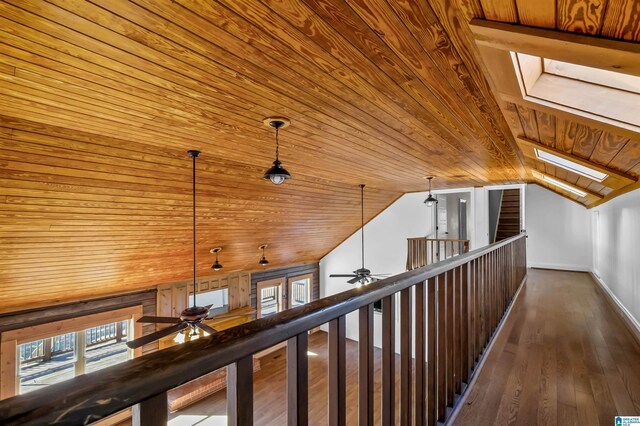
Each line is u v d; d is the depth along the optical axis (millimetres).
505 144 3018
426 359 1592
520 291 5148
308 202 5531
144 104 1906
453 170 4523
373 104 1987
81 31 1207
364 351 1013
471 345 2258
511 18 1041
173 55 1399
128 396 438
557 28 1021
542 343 2865
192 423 5121
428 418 1572
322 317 807
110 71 1510
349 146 3006
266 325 663
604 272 5457
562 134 2248
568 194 7023
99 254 4016
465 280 2107
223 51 1381
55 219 3150
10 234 3047
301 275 8703
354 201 6551
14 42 1257
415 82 1693
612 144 2152
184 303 6039
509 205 8859
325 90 1790
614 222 4559
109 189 3125
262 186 4320
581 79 1564
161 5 1082
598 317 3674
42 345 6035
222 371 6051
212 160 3289
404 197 7656
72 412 386
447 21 1152
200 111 2041
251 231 5562
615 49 1032
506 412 1820
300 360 750
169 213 3971
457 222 9195
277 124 2316
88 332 6238
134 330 5371
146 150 2822
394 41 1310
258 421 4945
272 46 1350
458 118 2268
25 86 1626
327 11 1129
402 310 1322
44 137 2289
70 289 4453
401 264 7684
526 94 1716
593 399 1955
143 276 5141
